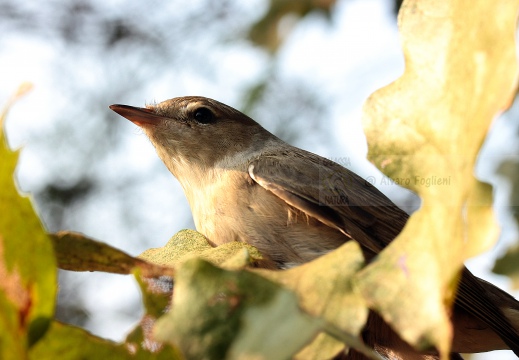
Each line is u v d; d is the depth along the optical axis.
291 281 0.46
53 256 0.46
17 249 0.46
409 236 0.45
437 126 0.47
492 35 0.43
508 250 0.86
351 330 0.43
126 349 0.51
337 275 0.45
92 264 0.60
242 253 0.52
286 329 0.41
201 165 1.41
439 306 0.42
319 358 0.45
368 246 1.21
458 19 0.49
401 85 0.51
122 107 1.47
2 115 0.45
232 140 1.43
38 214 0.46
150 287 0.58
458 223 0.41
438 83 0.48
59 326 0.49
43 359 0.48
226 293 0.43
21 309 0.45
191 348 0.42
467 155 0.42
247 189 1.26
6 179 0.45
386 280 0.44
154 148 1.48
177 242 0.79
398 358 1.08
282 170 1.25
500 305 1.31
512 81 0.39
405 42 0.52
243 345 0.41
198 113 1.45
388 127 0.50
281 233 1.22
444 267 0.42
